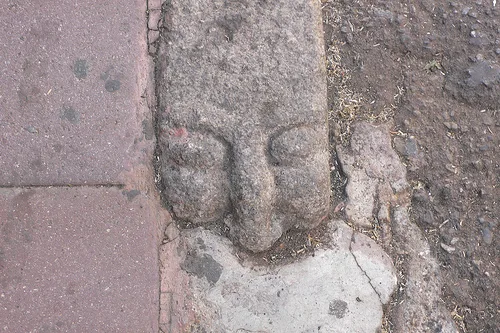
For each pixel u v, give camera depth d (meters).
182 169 0.94
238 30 0.95
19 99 0.92
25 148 0.92
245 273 0.95
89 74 0.94
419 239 0.99
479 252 1.00
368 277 0.96
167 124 0.94
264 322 0.94
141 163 0.94
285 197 0.94
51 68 0.93
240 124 0.93
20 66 0.93
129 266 0.92
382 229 0.98
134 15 0.96
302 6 0.96
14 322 0.89
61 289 0.90
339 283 0.96
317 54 0.96
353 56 1.04
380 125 1.02
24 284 0.89
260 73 0.94
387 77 1.04
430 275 0.98
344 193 0.99
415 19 1.05
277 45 0.95
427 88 1.04
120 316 0.91
